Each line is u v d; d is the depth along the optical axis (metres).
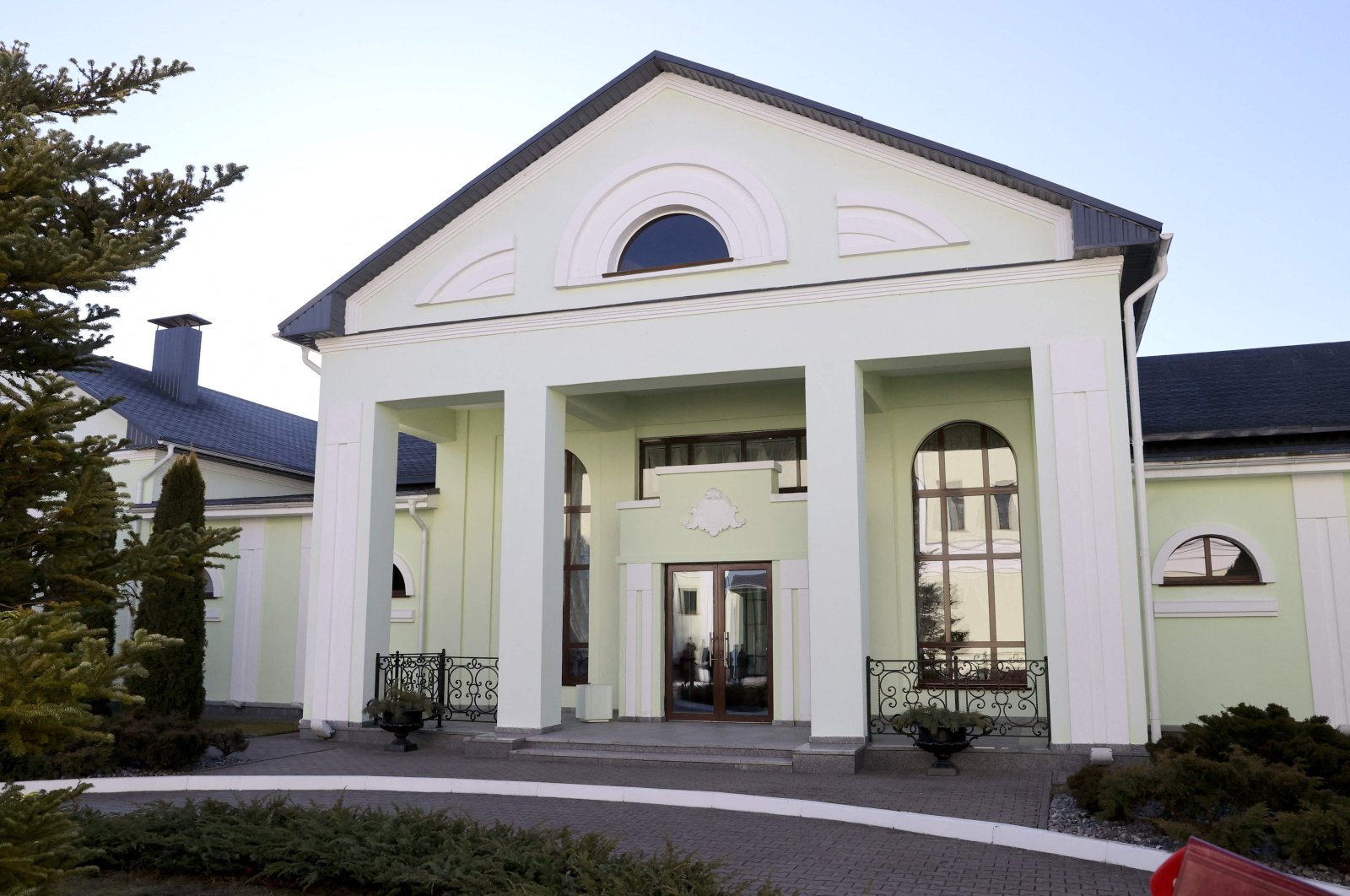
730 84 13.50
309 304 15.00
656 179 14.02
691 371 13.16
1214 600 13.62
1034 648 13.83
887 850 7.99
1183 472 13.80
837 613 12.04
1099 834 8.18
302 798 10.31
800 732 13.58
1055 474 11.65
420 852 6.79
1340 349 17.12
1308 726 8.89
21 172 4.97
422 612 17.62
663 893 5.80
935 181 12.73
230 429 23.86
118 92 5.92
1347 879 6.90
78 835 4.60
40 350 5.66
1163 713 13.61
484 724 14.30
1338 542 13.23
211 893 6.66
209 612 19.48
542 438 13.74
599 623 16.38
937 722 11.06
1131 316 11.94
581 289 14.12
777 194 13.40
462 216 14.95
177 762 11.74
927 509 14.69
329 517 14.69
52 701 4.29
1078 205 11.70
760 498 14.95
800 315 12.78
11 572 5.34
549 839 6.92
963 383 14.62
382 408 14.96
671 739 12.85
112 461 5.66
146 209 5.86
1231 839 7.32
